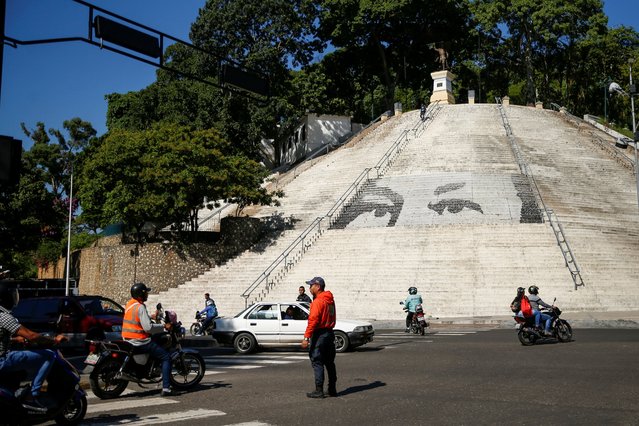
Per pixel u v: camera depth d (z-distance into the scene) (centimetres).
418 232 3550
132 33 1238
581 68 7906
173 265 3838
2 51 1005
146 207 3666
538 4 6969
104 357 1096
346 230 3803
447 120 5725
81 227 6762
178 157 3734
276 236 4028
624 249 3425
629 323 2402
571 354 1535
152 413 948
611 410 889
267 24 6250
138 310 1108
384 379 1224
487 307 2948
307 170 5347
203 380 1281
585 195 4153
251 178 4066
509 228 3472
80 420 881
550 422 826
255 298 3341
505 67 8400
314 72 6906
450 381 1177
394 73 8200
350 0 7075
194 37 6081
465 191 4069
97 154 3900
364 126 6738
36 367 821
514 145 4891
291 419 880
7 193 4641
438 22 7544
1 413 780
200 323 2720
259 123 5584
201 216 5172
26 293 2742
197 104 5334
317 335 1050
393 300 3072
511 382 1147
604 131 5916
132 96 5644
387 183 4453
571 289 3008
